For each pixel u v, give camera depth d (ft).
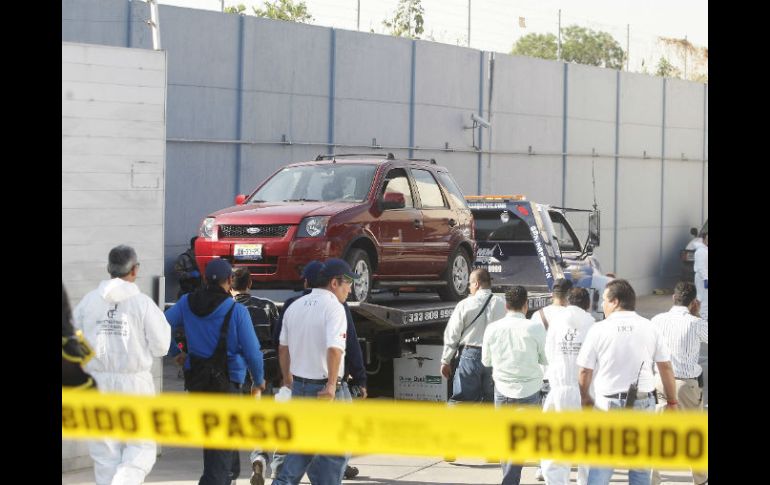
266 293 53.01
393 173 57.11
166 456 47.78
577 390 39.04
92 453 35.12
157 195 47.03
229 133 85.76
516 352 41.29
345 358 36.73
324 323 35.42
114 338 34.81
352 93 96.99
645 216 142.10
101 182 45.11
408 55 103.40
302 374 35.68
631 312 35.37
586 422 21.11
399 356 55.16
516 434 21.06
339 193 55.42
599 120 132.16
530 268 70.49
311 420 21.83
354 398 38.68
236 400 22.18
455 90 109.60
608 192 134.62
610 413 21.13
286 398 36.17
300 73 91.71
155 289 47.11
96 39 76.33
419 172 59.31
